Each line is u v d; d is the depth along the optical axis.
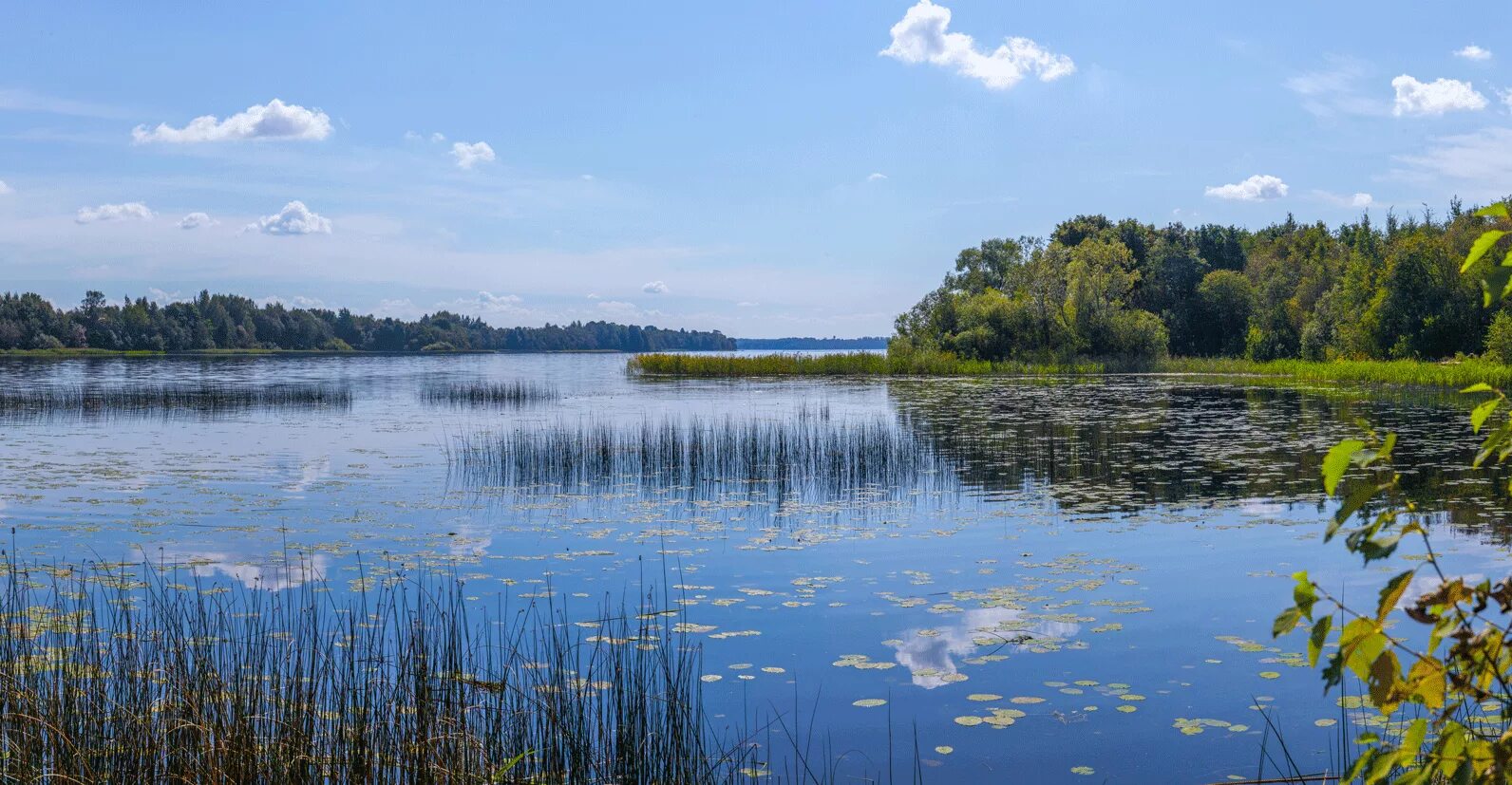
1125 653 6.77
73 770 4.66
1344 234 68.19
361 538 10.45
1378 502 11.89
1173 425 21.17
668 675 5.67
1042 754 5.25
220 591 8.21
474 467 15.62
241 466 15.70
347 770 4.68
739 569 9.13
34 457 16.77
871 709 5.84
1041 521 11.32
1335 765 5.07
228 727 4.86
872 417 23.41
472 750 4.89
